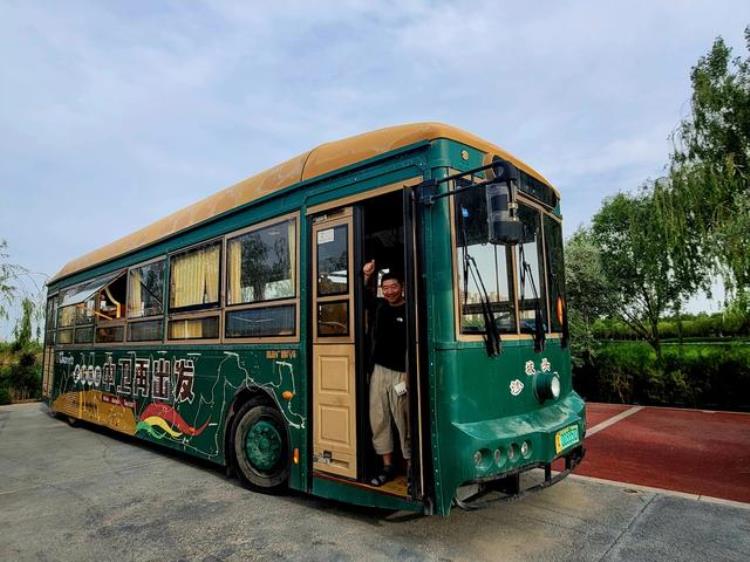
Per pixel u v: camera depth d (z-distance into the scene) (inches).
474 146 150.9
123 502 185.3
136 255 289.7
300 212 178.2
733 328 565.6
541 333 166.4
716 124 374.0
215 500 184.4
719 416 350.0
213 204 227.8
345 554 135.6
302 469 168.1
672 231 385.4
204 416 218.7
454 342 134.1
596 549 137.3
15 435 344.5
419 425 134.3
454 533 148.9
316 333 167.9
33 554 141.6
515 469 135.0
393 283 155.8
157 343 258.8
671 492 185.5
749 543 140.9
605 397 443.2
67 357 379.6
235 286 206.8
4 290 569.9
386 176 152.0
